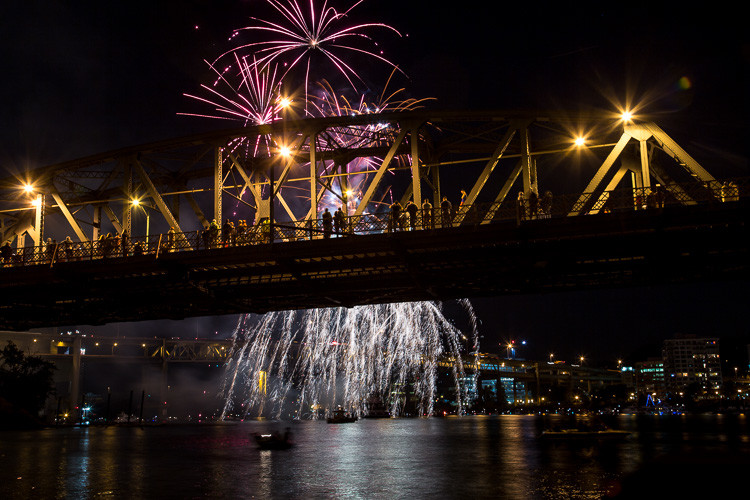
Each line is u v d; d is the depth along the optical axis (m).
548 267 45.09
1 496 31.31
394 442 77.88
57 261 50.62
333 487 34.22
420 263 44.94
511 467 43.44
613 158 41.69
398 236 42.97
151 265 48.19
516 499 29.20
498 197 45.62
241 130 50.12
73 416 178.50
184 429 134.38
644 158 41.53
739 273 45.19
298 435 102.62
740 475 8.77
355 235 43.91
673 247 40.94
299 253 44.88
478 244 42.88
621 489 9.05
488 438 82.94
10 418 117.81
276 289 51.41
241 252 46.09
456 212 43.50
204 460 52.25
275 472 42.50
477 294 51.69
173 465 47.62
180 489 33.69
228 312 58.41
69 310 58.03
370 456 56.03
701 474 8.90
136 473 41.84
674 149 40.81
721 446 58.50
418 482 35.97
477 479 36.91
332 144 50.44
